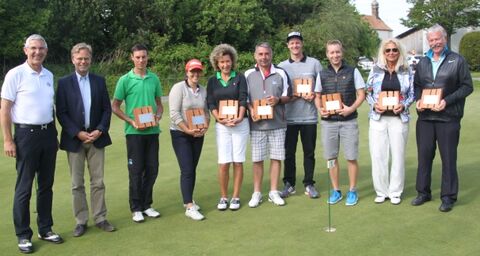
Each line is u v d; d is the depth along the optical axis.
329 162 5.79
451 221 5.08
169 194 6.60
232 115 5.58
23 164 4.62
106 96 5.16
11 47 23.83
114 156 9.24
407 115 5.68
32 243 4.89
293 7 36.38
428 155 5.64
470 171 7.12
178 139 5.64
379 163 5.80
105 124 5.09
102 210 5.25
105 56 28.64
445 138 5.45
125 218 5.63
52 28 26.00
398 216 5.30
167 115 14.99
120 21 29.61
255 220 5.37
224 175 5.79
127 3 29.25
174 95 5.57
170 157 8.99
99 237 5.02
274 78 5.83
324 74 5.94
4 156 9.27
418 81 5.57
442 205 5.44
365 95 5.86
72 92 4.94
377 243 4.55
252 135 5.92
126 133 5.45
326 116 5.86
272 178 6.06
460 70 5.29
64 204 6.25
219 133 5.73
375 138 5.78
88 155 5.13
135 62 5.37
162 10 30.19
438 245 4.45
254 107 5.76
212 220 5.45
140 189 5.50
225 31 31.77
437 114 5.44
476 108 14.28
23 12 24.48
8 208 6.09
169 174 7.69
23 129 4.57
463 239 4.58
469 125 11.23
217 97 5.71
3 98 4.51
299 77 6.29
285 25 35.84
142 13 30.39
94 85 5.04
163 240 4.87
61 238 4.93
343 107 5.82
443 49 5.37
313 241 4.66
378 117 5.71
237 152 5.72
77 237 5.03
